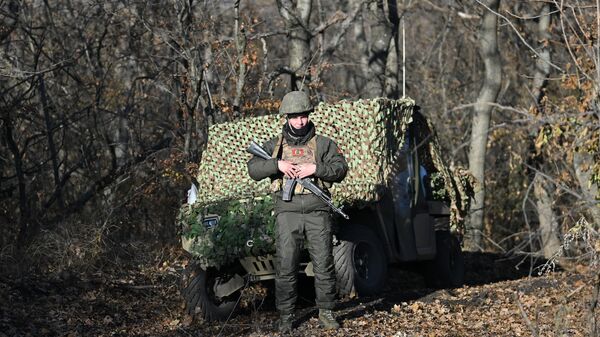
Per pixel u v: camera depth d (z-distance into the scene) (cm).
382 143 1027
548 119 750
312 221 821
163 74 1563
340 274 980
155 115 1709
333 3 2438
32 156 1609
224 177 1028
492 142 2241
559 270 1373
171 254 1280
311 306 1049
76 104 1560
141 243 1273
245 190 998
